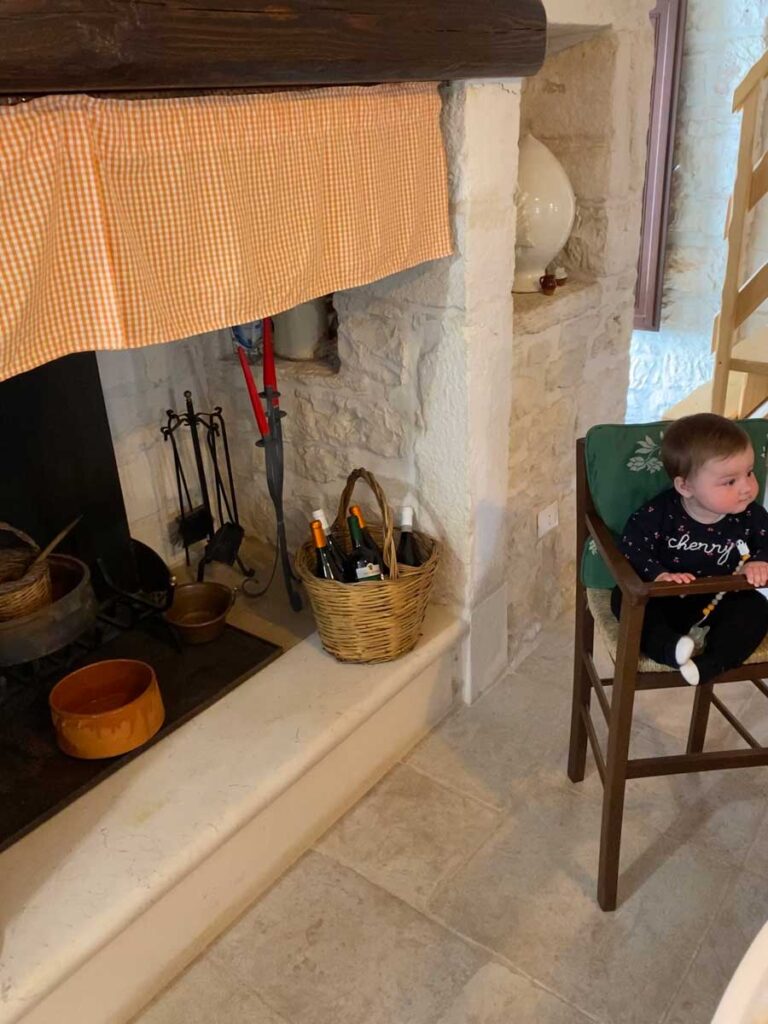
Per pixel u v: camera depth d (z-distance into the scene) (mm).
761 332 3053
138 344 1223
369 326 1991
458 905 1682
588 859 1770
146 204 1194
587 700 1861
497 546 2131
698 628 1588
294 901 1708
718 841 1798
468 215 1729
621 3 2053
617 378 2584
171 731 1758
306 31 1203
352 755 1892
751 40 3248
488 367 1901
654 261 3732
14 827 1530
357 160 1501
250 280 1374
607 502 1669
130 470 2227
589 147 2230
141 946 1492
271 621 2150
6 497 1841
